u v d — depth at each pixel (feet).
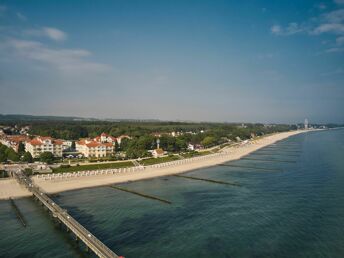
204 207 324.60
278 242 235.61
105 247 199.82
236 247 227.61
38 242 240.73
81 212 311.47
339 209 310.86
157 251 222.48
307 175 490.49
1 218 293.64
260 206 325.21
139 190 404.16
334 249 223.30
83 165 548.72
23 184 406.21
